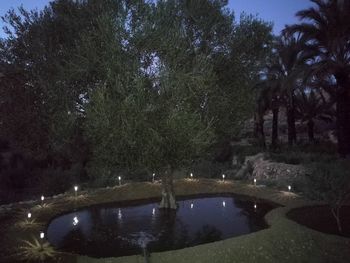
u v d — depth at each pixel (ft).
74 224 41.37
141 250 32.55
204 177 74.13
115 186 60.13
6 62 42.24
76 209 48.37
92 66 37.88
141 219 43.19
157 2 38.88
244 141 142.72
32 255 30.55
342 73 77.61
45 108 41.73
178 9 41.86
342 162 62.13
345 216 39.42
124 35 36.60
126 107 34.53
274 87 109.29
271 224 37.35
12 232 36.86
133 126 35.14
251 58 46.14
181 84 37.14
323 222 37.81
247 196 55.16
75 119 40.14
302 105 131.03
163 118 37.37
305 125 173.68
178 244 34.04
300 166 69.31
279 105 122.72
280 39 105.91
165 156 38.32
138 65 36.42
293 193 51.83
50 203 48.67
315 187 46.26
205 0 43.80
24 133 44.06
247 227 39.17
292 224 34.88
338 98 79.46
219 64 43.98
